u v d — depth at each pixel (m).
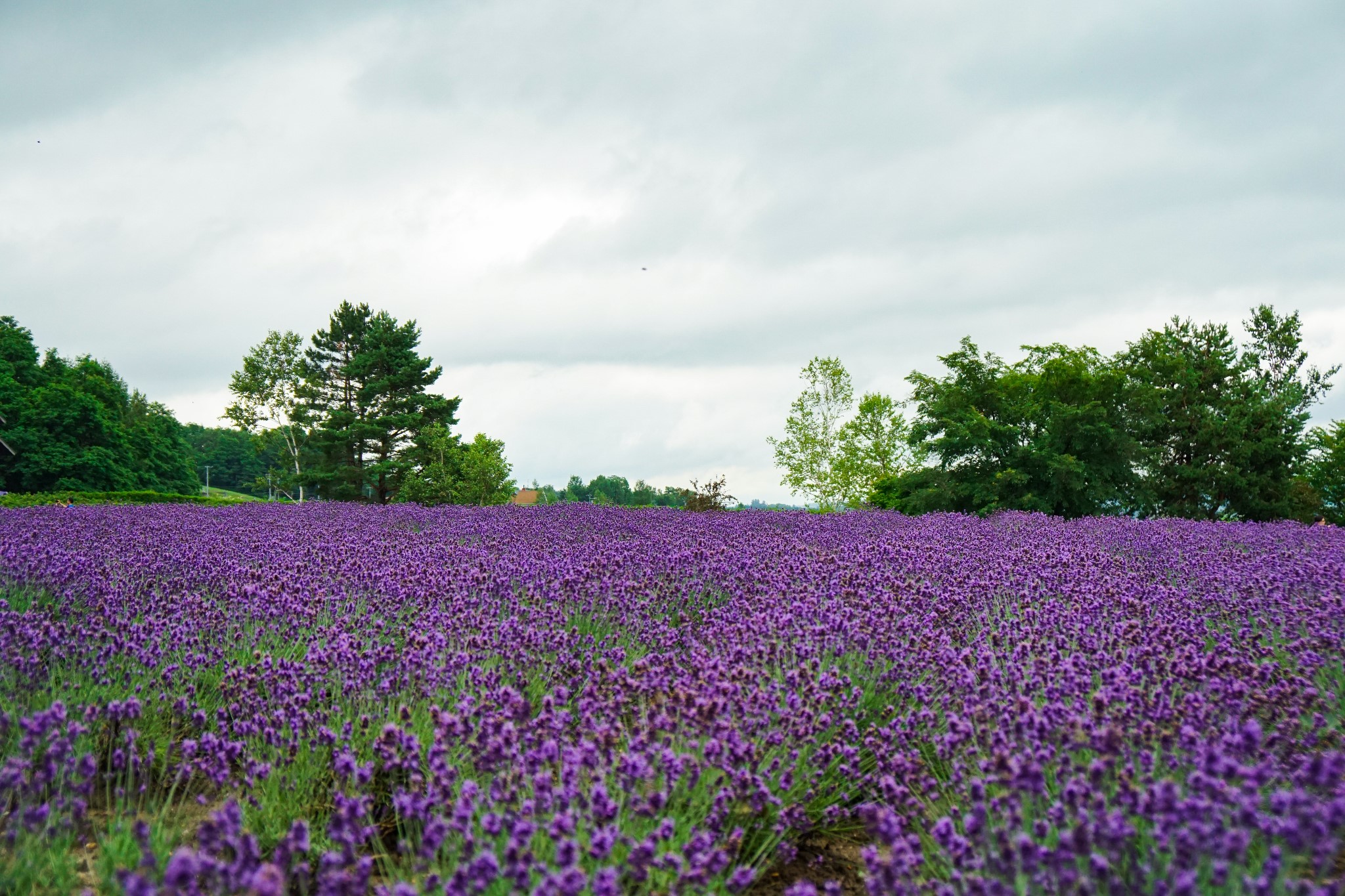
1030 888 2.43
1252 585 6.05
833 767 3.67
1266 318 38.19
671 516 15.45
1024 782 2.63
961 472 27.91
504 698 3.64
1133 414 29.11
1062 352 33.56
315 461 51.12
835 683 4.05
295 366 52.12
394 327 47.12
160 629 4.91
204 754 3.57
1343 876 2.61
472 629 5.04
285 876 2.54
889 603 5.34
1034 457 25.97
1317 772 2.45
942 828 2.59
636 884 2.63
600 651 4.92
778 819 3.22
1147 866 2.47
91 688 4.14
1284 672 4.15
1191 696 3.51
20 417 48.22
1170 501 32.28
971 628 5.28
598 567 6.75
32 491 47.59
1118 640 4.59
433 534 11.03
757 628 4.80
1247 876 2.25
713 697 3.58
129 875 1.93
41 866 2.74
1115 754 2.93
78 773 3.09
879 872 2.46
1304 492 33.28
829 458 34.88
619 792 2.96
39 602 6.10
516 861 2.33
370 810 3.14
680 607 6.39
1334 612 4.96
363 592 6.11
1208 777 2.50
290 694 4.07
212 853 2.39
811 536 11.41
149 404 71.62
